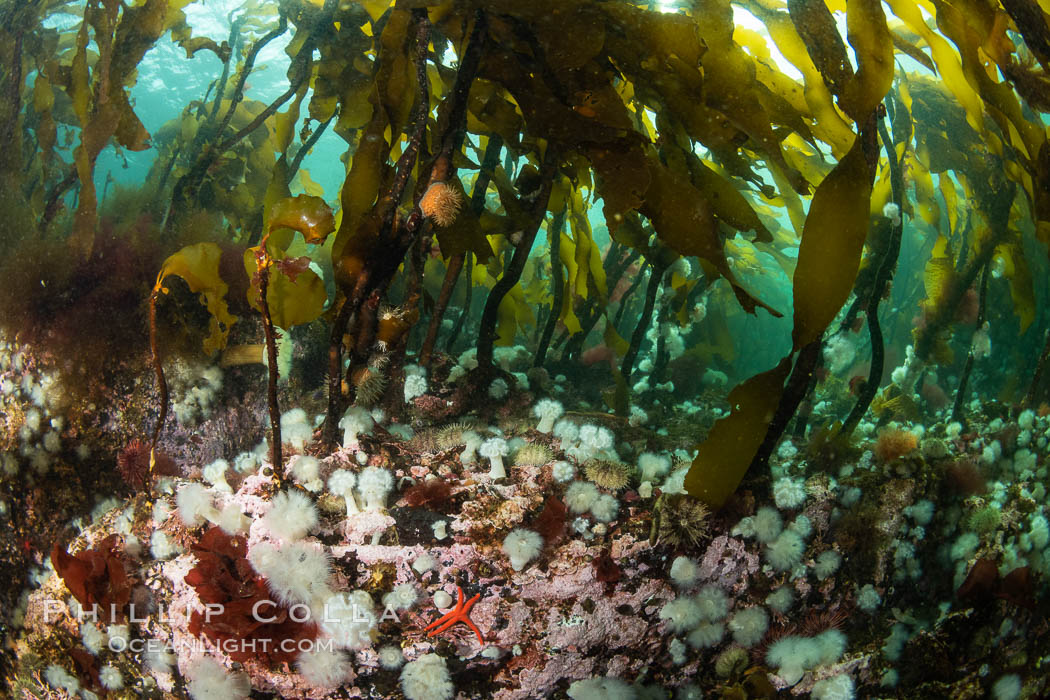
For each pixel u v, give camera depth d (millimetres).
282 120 3102
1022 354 3783
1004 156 2732
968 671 2635
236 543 2000
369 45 2934
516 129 2576
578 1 1992
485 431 2697
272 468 2133
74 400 2770
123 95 2777
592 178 2996
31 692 2592
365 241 1988
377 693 1997
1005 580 2641
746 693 2266
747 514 2213
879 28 1843
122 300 2787
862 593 2418
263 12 4348
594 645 2092
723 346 4352
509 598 2021
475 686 2057
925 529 2559
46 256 2777
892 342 4387
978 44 2121
